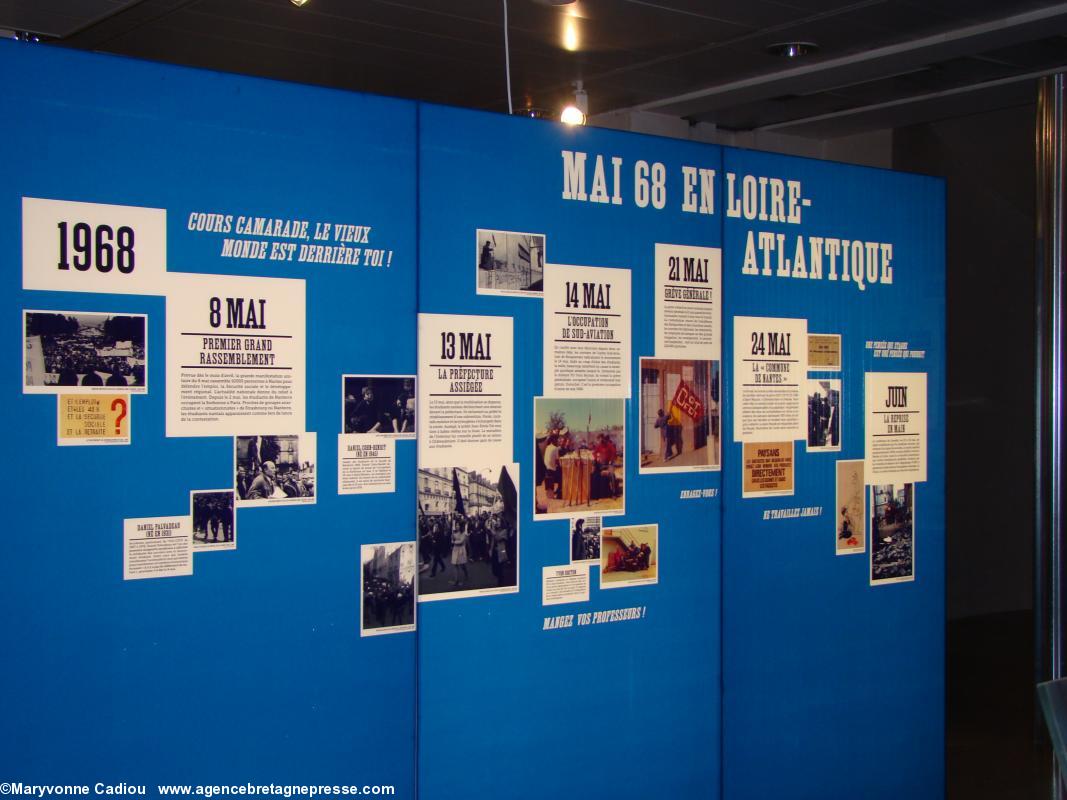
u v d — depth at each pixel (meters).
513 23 5.46
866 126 7.91
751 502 3.95
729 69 6.41
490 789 3.37
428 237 3.23
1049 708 2.21
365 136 3.11
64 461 2.65
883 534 4.32
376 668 3.15
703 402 3.83
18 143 2.59
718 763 3.87
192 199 2.82
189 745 2.84
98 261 2.69
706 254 3.83
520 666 3.42
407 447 3.20
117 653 2.73
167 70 2.79
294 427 2.99
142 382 2.75
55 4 4.81
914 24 5.39
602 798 3.59
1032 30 5.34
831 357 4.18
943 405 4.52
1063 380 4.96
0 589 2.58
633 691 3.66
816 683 4.13
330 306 3.05
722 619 3.88
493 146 3.35
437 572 3.26
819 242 4.14
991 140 7.85
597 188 3.57
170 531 2.80
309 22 5.46
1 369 2.57
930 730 4.45
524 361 3.42
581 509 3.54
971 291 8.18
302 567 3.01
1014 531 8.58
